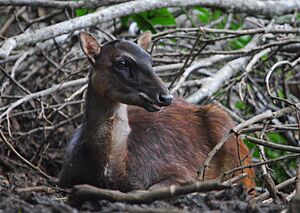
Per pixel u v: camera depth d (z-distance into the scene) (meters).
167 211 7.37
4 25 17.52
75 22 13.90
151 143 11.57
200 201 8.69
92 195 8.10
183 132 12.00
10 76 14.46
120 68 10.98
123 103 10.98
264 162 10.24
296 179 9.84
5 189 10.34
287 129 11.90
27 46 15.13
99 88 11.11
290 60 16.55
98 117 11.15
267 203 9.34
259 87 16.02
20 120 15.45
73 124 14.55
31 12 17.61
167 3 15.03
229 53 14.59
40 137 15.30
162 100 10.75
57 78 16.12
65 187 11.45
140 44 12.20
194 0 15.52
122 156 11.09
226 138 10.59
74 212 7.87
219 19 18.03
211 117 12.41
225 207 8.46
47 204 8.43
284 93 16.25
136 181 11.23
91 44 11.31
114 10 14.39
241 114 16.05
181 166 11.62
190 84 14.95
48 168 14.91
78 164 11.21
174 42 18.03
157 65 16.31
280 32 14.84
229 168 12.19
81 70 14.24
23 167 14.19
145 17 15.67
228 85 15.17
